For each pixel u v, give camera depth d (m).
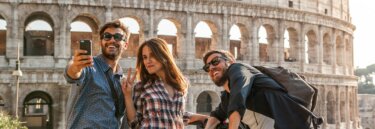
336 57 92.00
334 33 88.31
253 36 74.19
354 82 96.44
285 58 89.38
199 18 69.75
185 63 68.38
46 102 64.75
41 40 70.38
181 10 68.00
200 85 69.19
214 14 70.88
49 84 61.34
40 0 60.78
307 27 81.94
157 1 66.44
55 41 61.91
